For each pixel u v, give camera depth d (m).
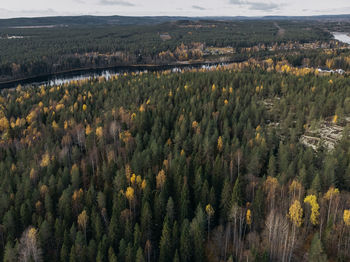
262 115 125.38
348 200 68.62
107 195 74.56
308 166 80.94
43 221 65.50
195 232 58.38
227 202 66.69
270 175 78.31
